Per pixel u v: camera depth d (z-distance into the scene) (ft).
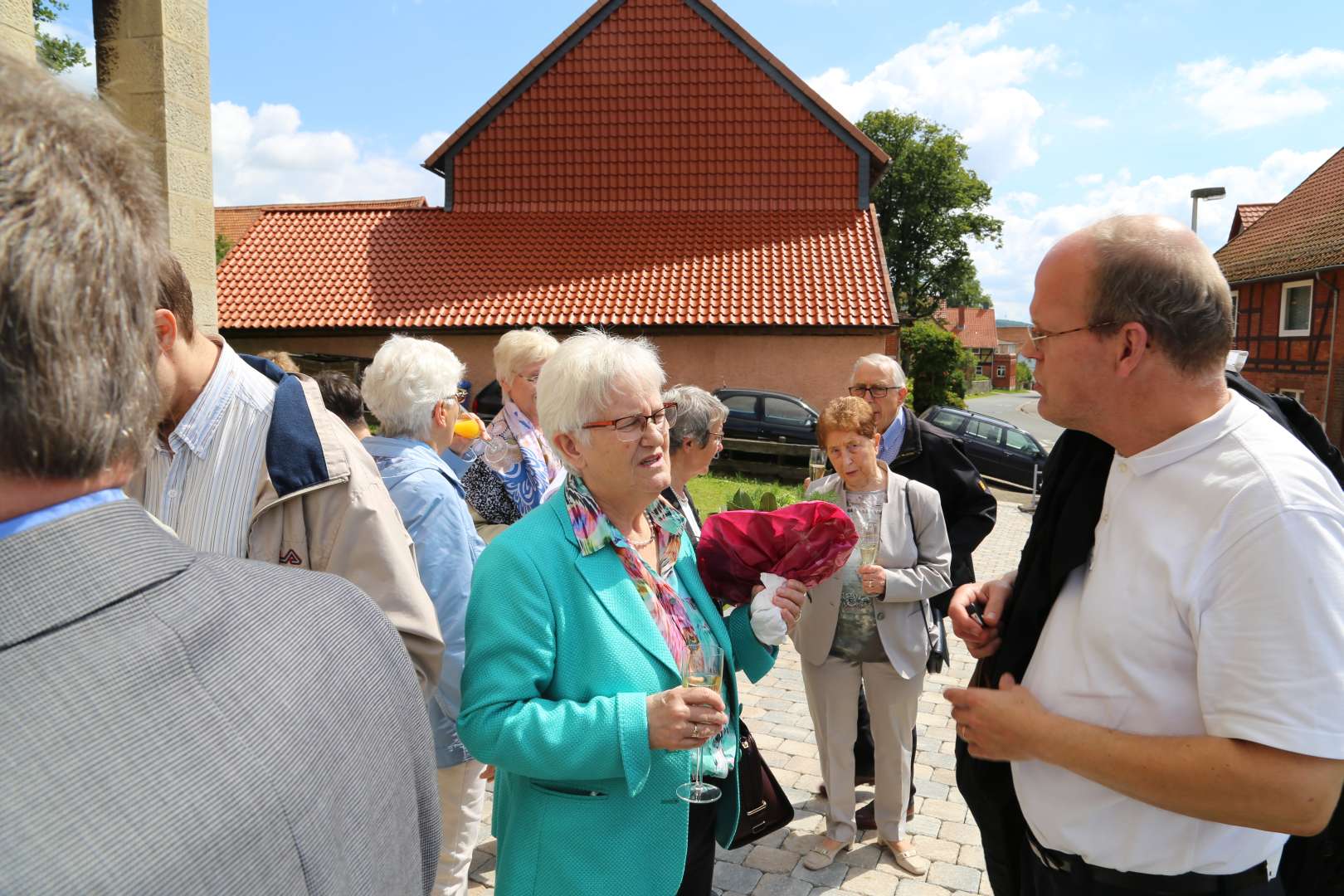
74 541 1.93
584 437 5.92
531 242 65.26
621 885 5.65
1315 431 5.33
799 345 57.67
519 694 5.52
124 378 2.08
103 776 1.78
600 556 5.97
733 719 6.67
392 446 8.74
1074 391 4.77
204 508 5.65
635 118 69.26
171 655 2.00
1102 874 4.90
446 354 9.35
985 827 6.08
